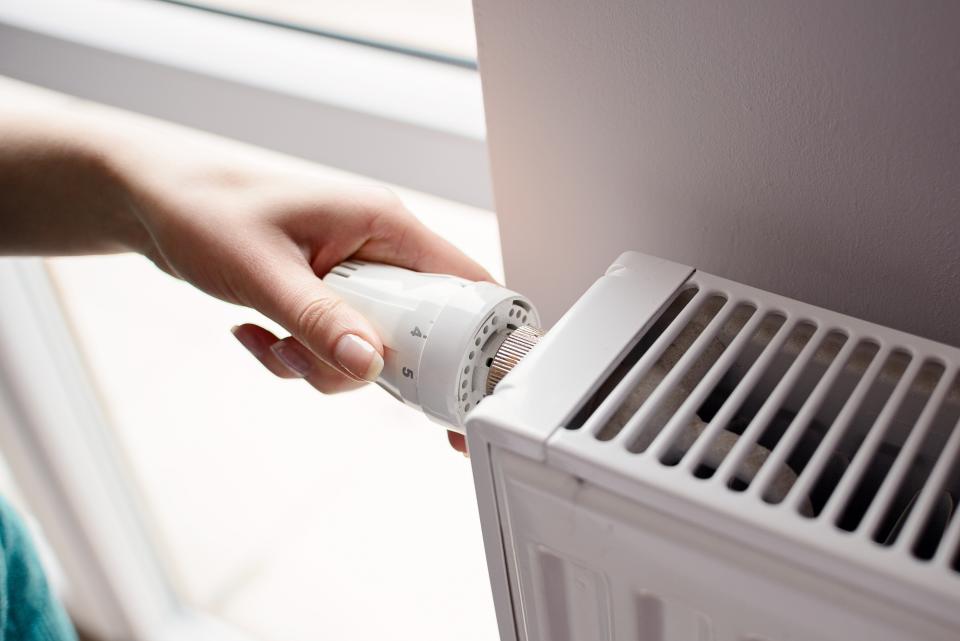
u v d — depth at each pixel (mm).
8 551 812
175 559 1080
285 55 639
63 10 714
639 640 356
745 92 380
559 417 331
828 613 285
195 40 665
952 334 392
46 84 737
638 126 417
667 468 309
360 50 637
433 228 720
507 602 395
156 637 1074
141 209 506
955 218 363
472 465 350
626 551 320
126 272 894
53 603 873
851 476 305
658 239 446
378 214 495
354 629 978
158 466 1012
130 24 689
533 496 331
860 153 369
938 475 302
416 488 862
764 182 399
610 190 444
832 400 368
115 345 945
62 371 907
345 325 420
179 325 900
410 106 580
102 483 978
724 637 322
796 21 354
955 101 339
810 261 408
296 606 1004
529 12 416
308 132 626
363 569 942
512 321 416
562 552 343
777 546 289
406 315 416
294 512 953
